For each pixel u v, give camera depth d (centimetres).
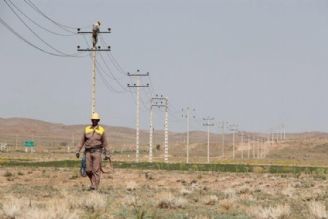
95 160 3056
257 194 3500
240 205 2675
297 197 3300
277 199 3134
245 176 6231
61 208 1903
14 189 3189
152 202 2509
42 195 2809
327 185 4716
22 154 18388
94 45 6312
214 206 2600
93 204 2191
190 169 7769
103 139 3081
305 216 2275
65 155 18262
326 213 2286
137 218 1978
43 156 16462
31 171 5759
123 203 2445
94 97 6228
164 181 4903
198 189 3769
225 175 6331
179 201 2470
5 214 1884
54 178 4772
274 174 6812
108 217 1986
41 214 1778
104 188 3388
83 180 4581
